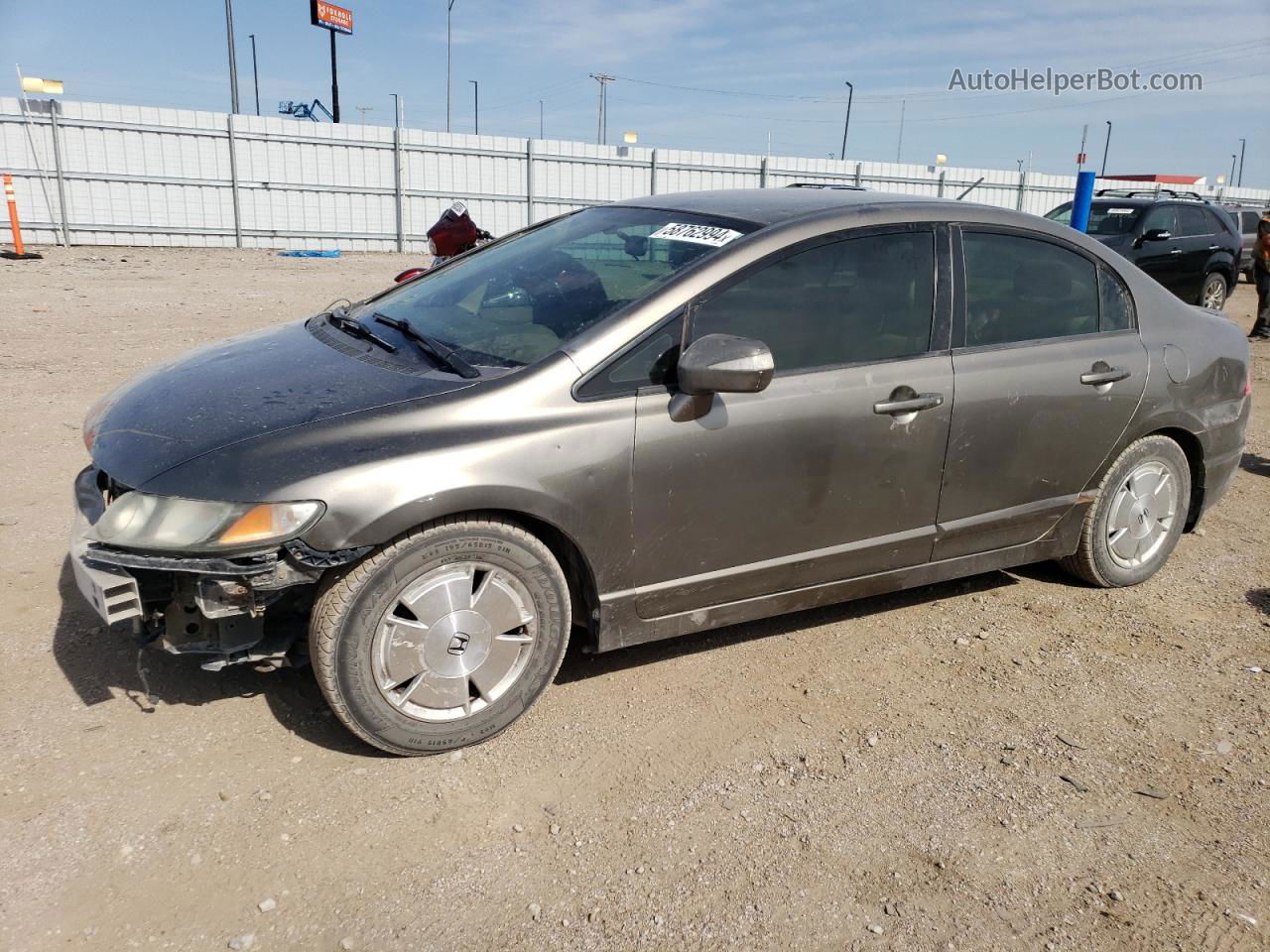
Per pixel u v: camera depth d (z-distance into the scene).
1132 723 3.35
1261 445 7.11
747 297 3.24
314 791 2.79
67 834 2.56
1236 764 3.13
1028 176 32.12
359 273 18.45
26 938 2.22
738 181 28.84
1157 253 13.74
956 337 3.64
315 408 2.85
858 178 29.89
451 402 2.86
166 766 2.86
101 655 3.43
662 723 3.23
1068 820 2.82
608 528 3.04
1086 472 4.07
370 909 2.37
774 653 3.75
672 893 2.47
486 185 26.19
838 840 2.70
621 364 3.03
